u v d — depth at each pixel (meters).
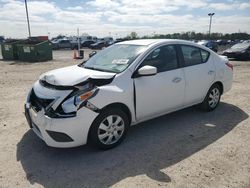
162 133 4.61
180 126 4.94
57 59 21.11
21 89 8.30
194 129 4.80
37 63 17.48
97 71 4.16
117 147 4.07
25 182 3.20
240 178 3.26
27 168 3.50
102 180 3.23
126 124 4.09
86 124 3.59
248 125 4.99
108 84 3.83
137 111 4.19
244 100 6.77
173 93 4.68
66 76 3.84
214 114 5.61
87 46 45.81
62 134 3.48
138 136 4.49
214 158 3.74
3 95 7.47
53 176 3.32
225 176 3.30
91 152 3.92
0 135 4.54
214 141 4.30
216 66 5.58
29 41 20.81
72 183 3.17
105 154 3.86
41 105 3.71
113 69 4.20
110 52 4.82
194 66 5.10
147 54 4.34
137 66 4.17
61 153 3.89
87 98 3.55
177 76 4.71
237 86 8.57
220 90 5.89
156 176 3.31
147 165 3.57
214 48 27.83
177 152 3.93
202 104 5.63
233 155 3.83
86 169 3.47
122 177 3.29
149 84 4.25
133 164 3.59
